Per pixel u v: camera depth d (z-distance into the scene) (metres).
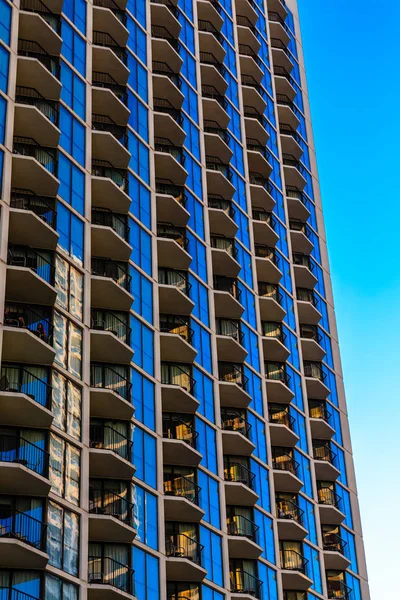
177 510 56.41
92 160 62.25
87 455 49.62
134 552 51.06
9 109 52.19
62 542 46.12
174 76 74.56
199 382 62.91
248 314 72.31
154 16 74.75
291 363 76.12
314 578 68.50
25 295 50.38
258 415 68.69
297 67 98.75
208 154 76.44
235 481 63.16
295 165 89.88
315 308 81.75
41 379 48.91
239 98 83.38
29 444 46.84
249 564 61.94
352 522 76.69
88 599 47.31
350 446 80.75
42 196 54.22
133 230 61.44
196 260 68.06
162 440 56.53
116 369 55.34
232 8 88.62
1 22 54.56
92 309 56.69
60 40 59.31
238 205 76.50
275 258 79.75
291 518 67.75
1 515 45.09
